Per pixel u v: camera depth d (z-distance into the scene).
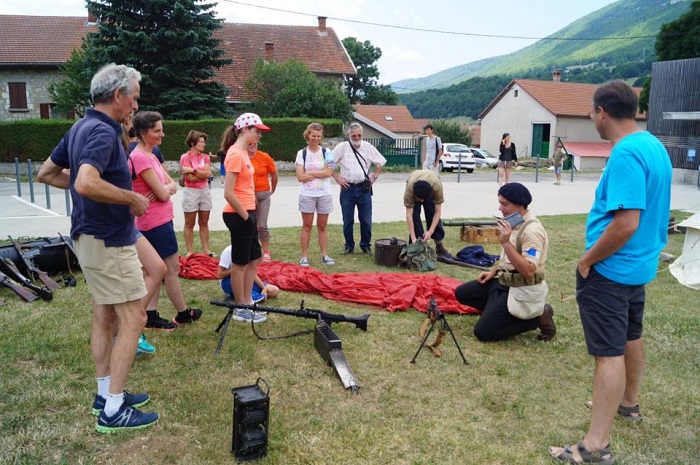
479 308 5.31
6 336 4.71
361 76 59.81
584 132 40.03
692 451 3.31
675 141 21.25
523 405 3.80
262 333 4.96
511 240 4.66
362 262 7.66
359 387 3.99
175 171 23.55
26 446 3.18
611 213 3.02
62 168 3.40
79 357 4.34
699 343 4.96
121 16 22.84
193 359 4.37
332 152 7.63
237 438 3.10
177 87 24.06
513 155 18.52
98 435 3.32
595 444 3.14
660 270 7.67
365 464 3.11
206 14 24.16
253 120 4.83
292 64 28.14
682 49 34.00
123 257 3.22
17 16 32.78
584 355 4.68
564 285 6.80
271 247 8.52
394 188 18.31
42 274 6.17
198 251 8.18
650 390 4.06
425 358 4.53
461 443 3.33
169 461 3.11
